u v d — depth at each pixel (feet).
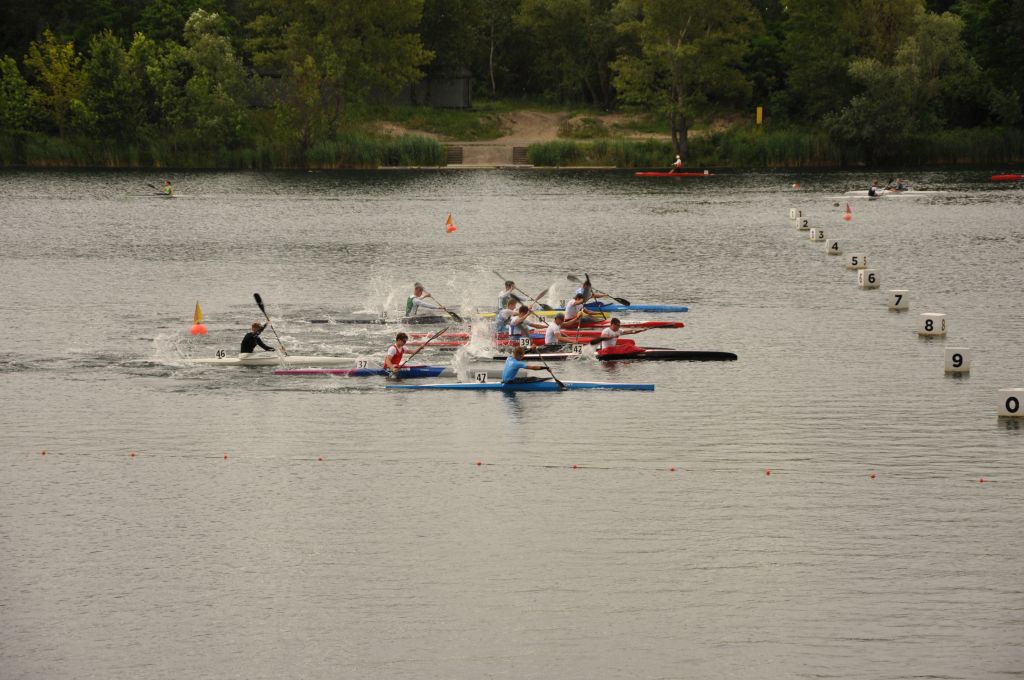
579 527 111.34
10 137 599.57
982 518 112.68
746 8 631.15
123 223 371.15
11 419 146.82
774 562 103.35
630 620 93.40
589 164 609.83
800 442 136.05
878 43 597.11
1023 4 605.73
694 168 602.44
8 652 89.51
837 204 428.56
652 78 595.88
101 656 88.89
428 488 122.11
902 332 197.57
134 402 154.61
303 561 104.37
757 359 177.68
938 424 142.82
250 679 85.66
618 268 275.18
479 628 92.38
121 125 600.80
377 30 632.79
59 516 115.14
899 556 104.37
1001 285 245.45
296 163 603.26
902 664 86.74
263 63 623.77
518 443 136.56
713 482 123.03
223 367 172.76
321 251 307.17
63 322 207.10
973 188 487.61
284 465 129.49
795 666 86.69
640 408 150.71
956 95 617.21
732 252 302.86
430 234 345.51
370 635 91.45
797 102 647.56
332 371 168.66
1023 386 160.86
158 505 117.91
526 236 339.98
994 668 86.17
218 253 302.86
